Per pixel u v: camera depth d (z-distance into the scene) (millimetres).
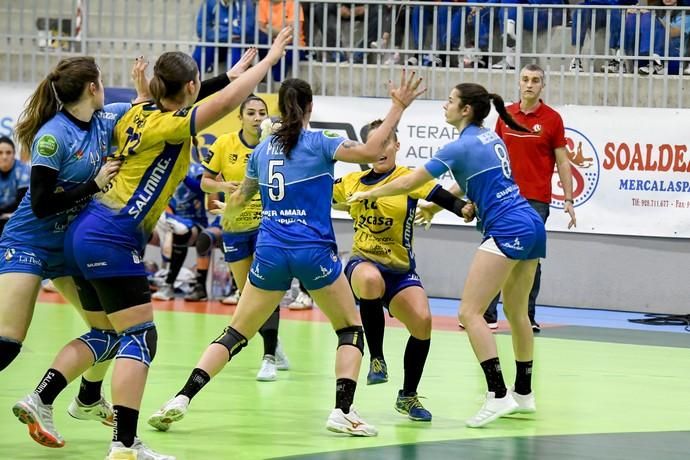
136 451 7180
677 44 18188
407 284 9516
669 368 12664
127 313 7297
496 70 18516
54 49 20344
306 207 8469
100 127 7590
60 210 7191
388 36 19031
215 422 9000
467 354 13242
